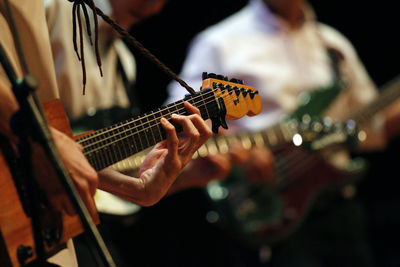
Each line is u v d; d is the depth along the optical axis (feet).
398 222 33.27
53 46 11.93
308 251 17.21
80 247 9.14
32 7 8.18
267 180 16.81
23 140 6.65
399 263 30.83
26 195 7.26
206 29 24.68
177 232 22.89
